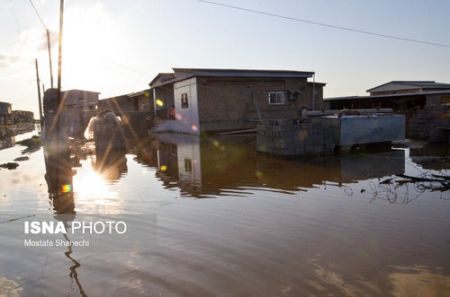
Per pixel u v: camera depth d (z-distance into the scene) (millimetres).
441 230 4836
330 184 7762
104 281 3713
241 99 20719
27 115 71625
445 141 14344
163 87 27438
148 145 17625
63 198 7277
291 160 11203
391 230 4887
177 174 9609
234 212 5922
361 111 17422
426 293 3275
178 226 5316
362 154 12117
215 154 13133
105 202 6863
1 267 4125
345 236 4711
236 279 3637
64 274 3902
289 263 3955
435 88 29203
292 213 5777
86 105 37500
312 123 11977
